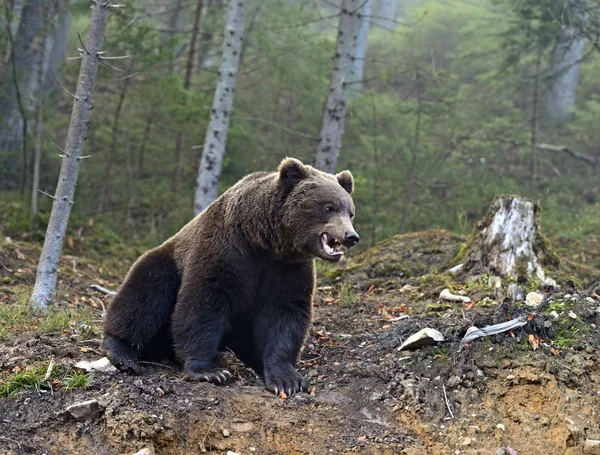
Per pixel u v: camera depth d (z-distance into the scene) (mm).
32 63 15227
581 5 12820
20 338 6266
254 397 5477
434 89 16469
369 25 21609
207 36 20453
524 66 20391
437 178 16891
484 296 7473
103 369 5469
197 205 12258
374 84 21719
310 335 7055
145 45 14273
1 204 12922
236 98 17938
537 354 5723
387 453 5020
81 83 7504
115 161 17234
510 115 19078
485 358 5762
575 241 13539
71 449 4762
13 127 15320
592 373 5609
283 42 17719
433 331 6113
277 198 5770
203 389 5438
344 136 17422
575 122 19812
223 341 6414
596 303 6402
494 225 8195
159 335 6289
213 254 5828
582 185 17578
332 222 5531
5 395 5113
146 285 6129
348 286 8664
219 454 4867
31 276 9320
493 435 5219
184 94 14023
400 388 5711
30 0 15062
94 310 8211
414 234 9984
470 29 20797
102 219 14250
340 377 6004
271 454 4918
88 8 14062
